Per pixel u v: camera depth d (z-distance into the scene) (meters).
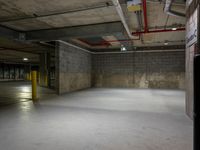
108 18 4.78
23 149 2.08
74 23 5.23
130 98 6.03
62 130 2.73
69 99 5.79
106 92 7.86
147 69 9.98
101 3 3.82
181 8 4.11
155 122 3.16
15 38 5.90
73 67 8.41
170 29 5.68
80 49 9.25
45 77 10.79
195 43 2.94
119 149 2.08
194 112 0.95
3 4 3.85
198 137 0.93
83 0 3.67
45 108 4.33
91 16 4.62
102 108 4.34
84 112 3.92
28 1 3.71
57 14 4.45
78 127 2.88
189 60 3.45
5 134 2.56
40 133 2.60
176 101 5.43
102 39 7.73
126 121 3.22
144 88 9.76
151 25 5.50
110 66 10.59
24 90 8.62
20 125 2.97
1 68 18.11
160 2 3.67
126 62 10.31
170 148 2.10
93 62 10.91
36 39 6.01
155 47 9.75
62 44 7.31
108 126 2.93
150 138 2.42
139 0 3.27
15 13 4.39
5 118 3.40
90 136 2.49
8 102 5.17
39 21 5.03
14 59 15.24
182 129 2.79
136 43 8.83
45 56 10.72
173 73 9.56
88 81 10.44
